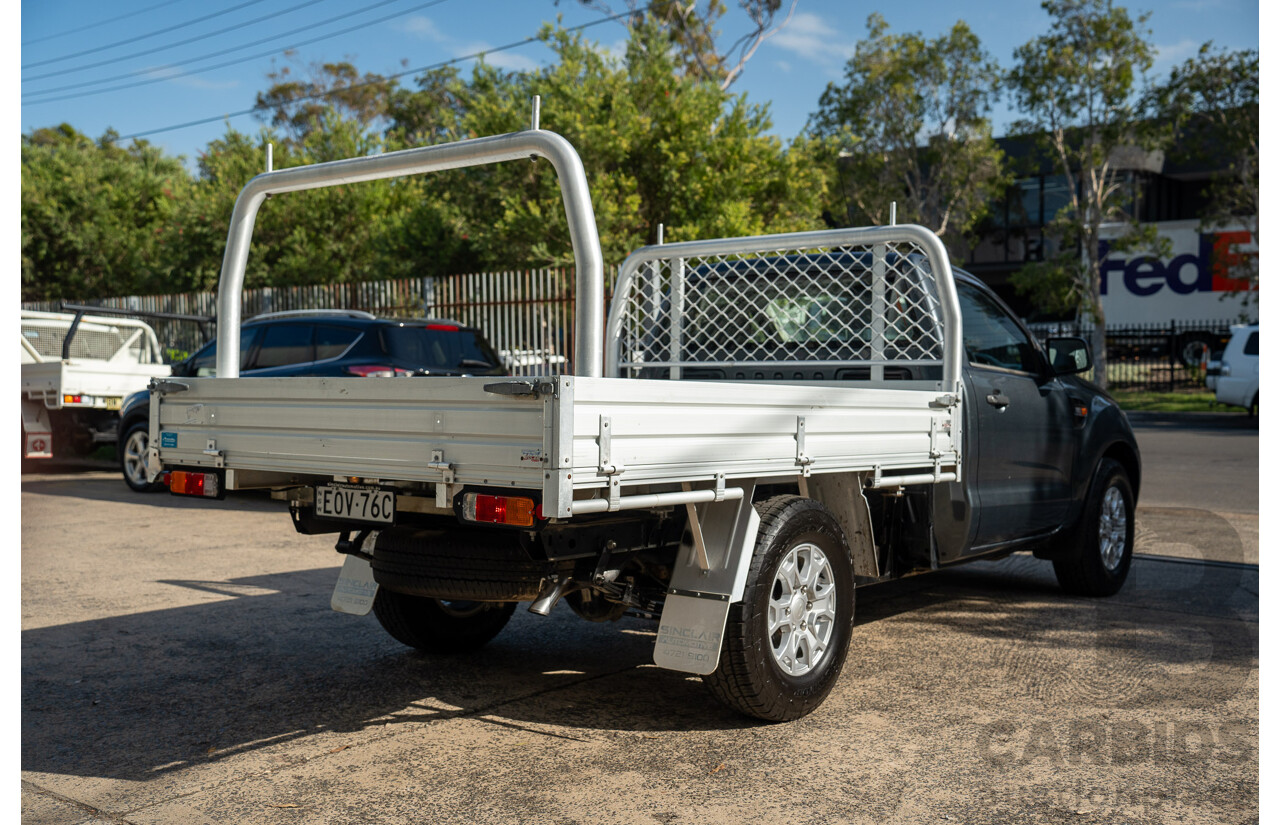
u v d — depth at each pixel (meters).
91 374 12.38
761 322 5.57
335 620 5.70
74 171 29.81
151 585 6.56
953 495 4.96
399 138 26.30
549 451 2.95
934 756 3.59
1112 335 31.06
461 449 3.21
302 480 4.05
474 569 3.77
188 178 30.53
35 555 7.58
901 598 6.23
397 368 9.11
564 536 3.46
